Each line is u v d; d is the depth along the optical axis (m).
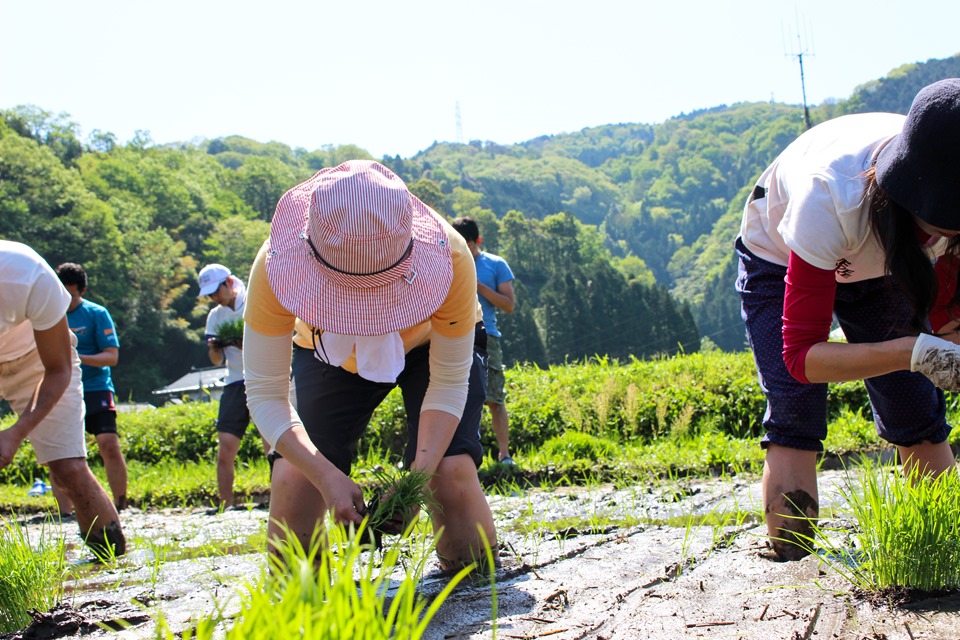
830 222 2.85
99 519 4.91
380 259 2.83
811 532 3.40
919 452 3.60
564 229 130.50
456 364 3.34
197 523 6.61
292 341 3.38
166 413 12.05
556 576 3.52
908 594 2.84
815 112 168.88
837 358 2.94
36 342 4.18
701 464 7.15
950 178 2.48
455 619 3.01
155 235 84.81
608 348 84.31
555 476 7.61
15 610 3.46
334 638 1.71
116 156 111.31
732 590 3.10
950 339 3.27
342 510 3.03
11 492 9.12
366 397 3.57
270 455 3.68
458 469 3.51
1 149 76.56
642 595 3.16
